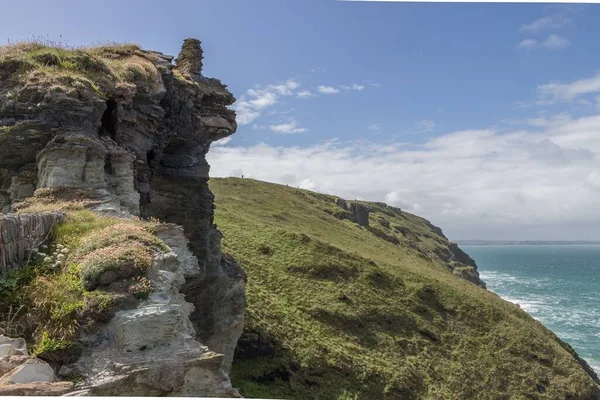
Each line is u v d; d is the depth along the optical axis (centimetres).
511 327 7212
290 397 4259
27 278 1183
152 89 2575
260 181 16650
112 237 1313
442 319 7156
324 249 8231
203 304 3011
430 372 5638
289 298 6319
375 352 5656
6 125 2012
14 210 1789
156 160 2719
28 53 2283
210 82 3322
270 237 8381
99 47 2731
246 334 4697
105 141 2186
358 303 6681
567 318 11662
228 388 1045
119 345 1004
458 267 17600
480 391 5566
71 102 2069
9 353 929
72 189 1861
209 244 3114
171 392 982
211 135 3164
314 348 5062
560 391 5888
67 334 1021
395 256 11500
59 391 828
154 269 1218
